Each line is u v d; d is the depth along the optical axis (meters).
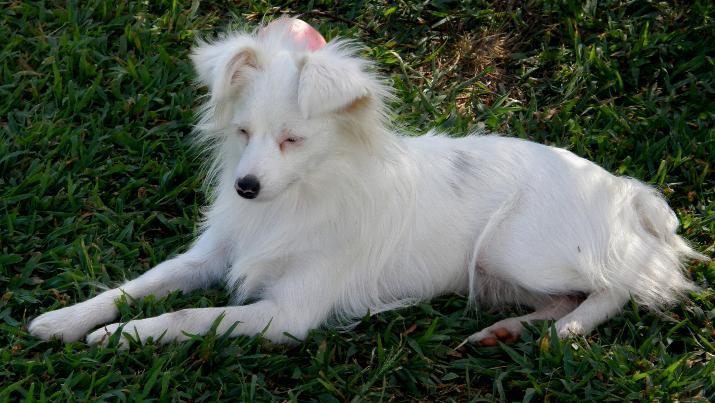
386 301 1.62
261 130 1.48
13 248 1.64
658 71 1.95
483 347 1.58
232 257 1.64
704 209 1.77
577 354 1.55
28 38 1.90
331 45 1.55
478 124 1.88
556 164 1.65
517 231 1.61
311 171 1.51
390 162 1.56
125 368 1.51
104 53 1.91
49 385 1.48
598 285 1.62
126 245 1.67
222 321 1.55
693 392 1.54
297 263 1.58
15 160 1.74
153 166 1.76
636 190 1.69
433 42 2.01
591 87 1.93
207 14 2.01
